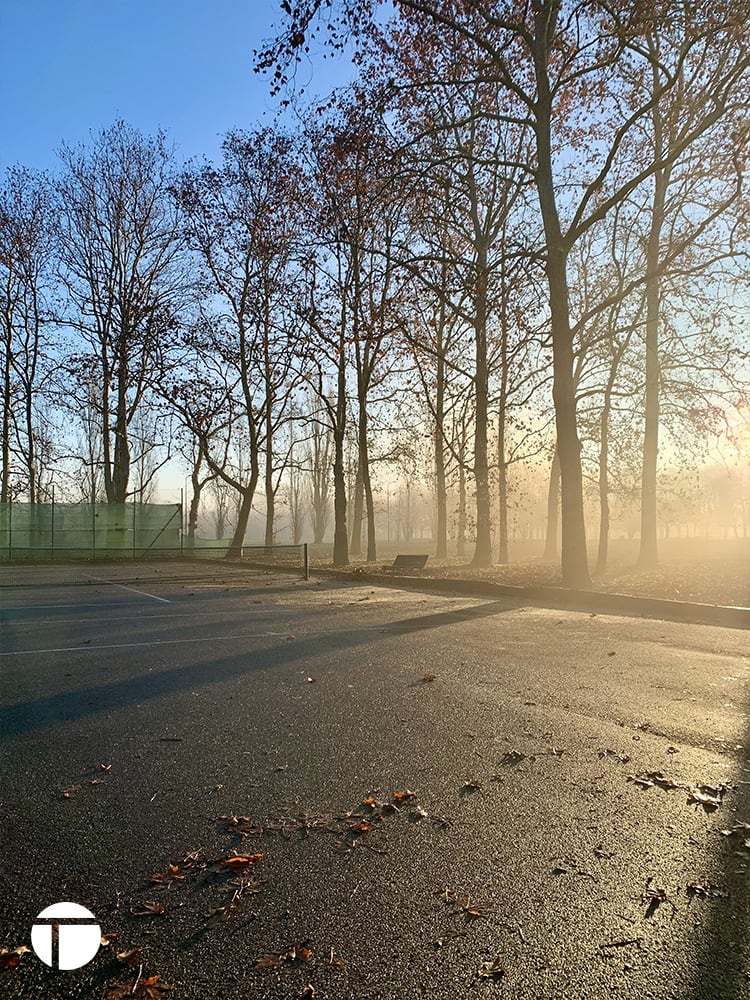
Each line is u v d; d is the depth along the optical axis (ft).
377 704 19.75
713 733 16.80
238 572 87.56
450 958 8.29
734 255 53.42
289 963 8.25
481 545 85.10
